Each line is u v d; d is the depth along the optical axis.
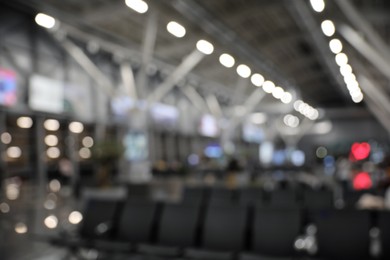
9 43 13.95
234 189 7.88
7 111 13.42
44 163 14.98
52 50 15.80
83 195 10.47
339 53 16.66
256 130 41.69
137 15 14.84
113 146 10.34
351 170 16.27
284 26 18.80
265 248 5.45
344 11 13.97
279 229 5.46
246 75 15.77
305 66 27.78
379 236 5.08
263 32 19.05
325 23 12.81
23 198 13.20
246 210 5.77
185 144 27.14
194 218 5.95
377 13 14.96
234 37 18.16
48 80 15.13
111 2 13.89
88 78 17.45
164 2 13.82
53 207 11.48
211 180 13.31
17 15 14.32
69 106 16.06
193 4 14.09
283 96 24.80
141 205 6.31
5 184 13.24
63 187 15.86
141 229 6.12
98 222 6.38
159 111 23.00
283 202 7.50
